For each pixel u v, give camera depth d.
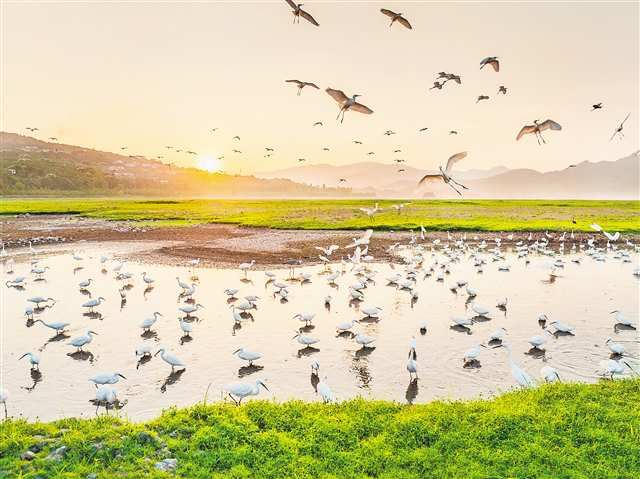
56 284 32.69
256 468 10.57
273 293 29.84
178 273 36.22
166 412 13.55
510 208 116.06
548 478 9.97
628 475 10.03
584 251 47.97
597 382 16.70
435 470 10.36
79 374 17.69
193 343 20.98
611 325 23.20
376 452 11.09
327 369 18.09
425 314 25.23
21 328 23.16
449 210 107.50
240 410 13.43
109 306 26.98
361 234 60.09
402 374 17.61
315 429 12.26
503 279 34.03
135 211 103.25
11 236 59.12
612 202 148.12
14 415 14.47
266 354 19.66
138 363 18.75
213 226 71.50
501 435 11.82
